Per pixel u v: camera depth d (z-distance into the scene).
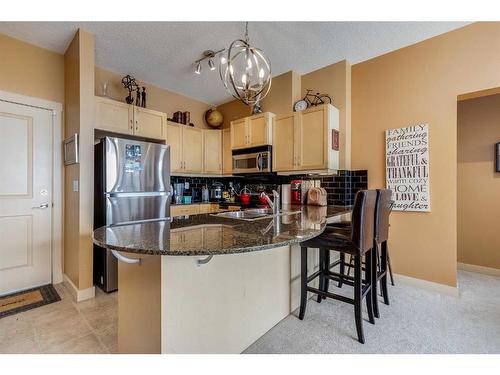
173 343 1.20
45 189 2.68
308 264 2.33
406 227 2.67
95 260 2.70
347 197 2.99
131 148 2.61
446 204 2.45
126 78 3.29
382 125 2.84
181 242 1.12
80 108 2.36
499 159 2.91
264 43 2.62
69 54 2.62
